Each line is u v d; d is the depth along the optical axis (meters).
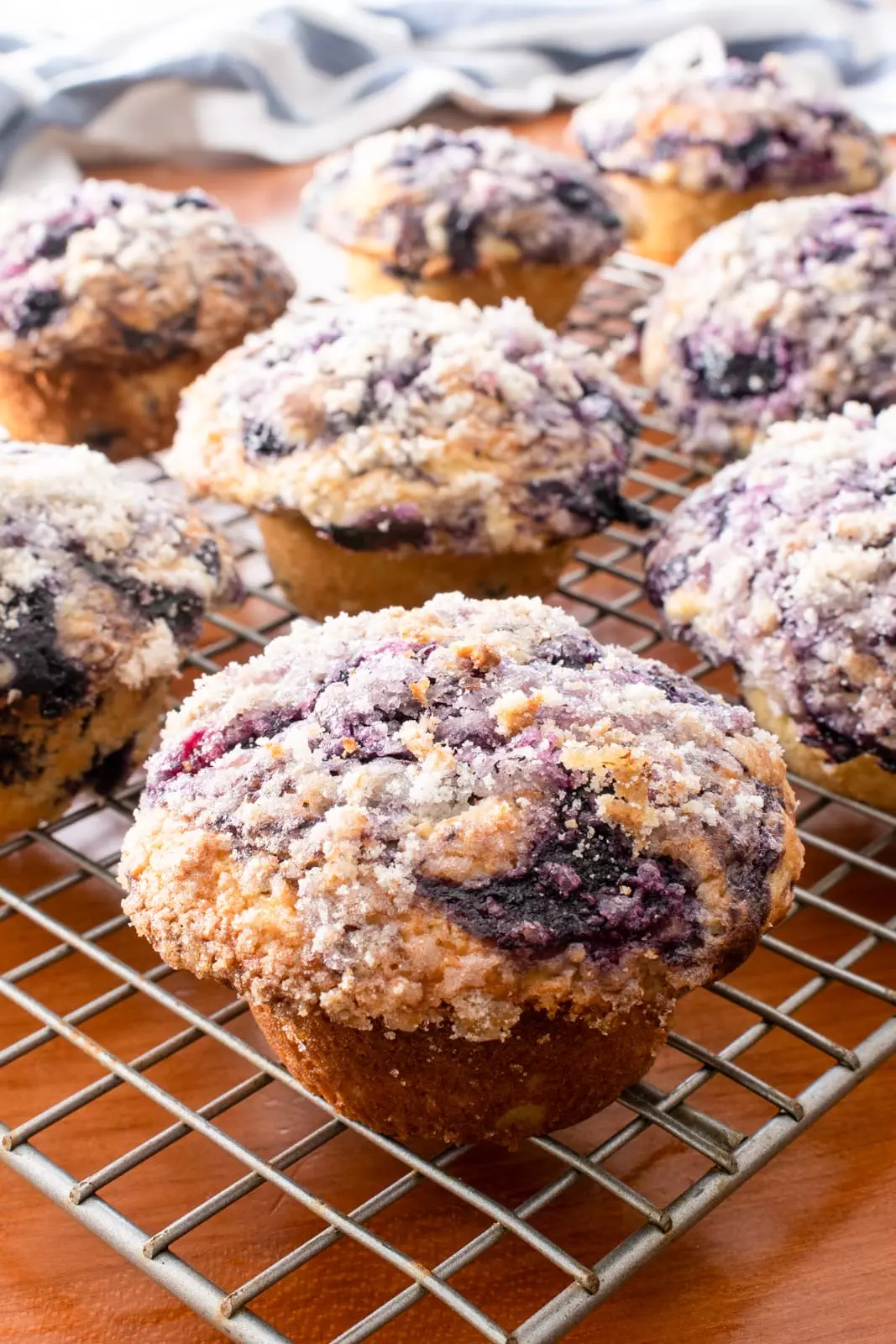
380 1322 0.41
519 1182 0.45
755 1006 0.46
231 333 0.62
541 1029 0.43
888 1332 0.43
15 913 0.49
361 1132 0.44
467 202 0.65
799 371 0.59
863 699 0.49
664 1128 0.44
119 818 0.52
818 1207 0.44
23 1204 0.45
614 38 0.87
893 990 0.47
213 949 0.44
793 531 0.51
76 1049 0.47
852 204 0.62
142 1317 0.43
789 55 0.87
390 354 0.54
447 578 0.55
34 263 0.61
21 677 0.49
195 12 0.81
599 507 0.54
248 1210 0.45
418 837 0.43
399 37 0.83
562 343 0.57
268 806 0.44
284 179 0.80
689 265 0.63
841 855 0.49
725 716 0.46
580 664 0.46
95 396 0.61
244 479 0.54
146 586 0.50
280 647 0.47
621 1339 0.43
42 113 0.76
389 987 0.43
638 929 0.43
